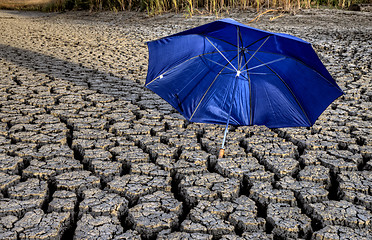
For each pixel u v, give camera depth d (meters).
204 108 3.70
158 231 2.30
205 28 3.16
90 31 10.58
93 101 4.52
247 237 2.22
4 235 2.15
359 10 12.16
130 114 4.13
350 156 3.22
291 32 9.07
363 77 5.53
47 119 3.89
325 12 11.75
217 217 2.40
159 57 3.52
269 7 12.35
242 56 3.55
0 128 3.63
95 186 2.74
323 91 3.21
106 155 3.17
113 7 15.01
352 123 3.94
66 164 2.99
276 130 3.80
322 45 7.58
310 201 2.60
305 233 2.31
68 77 5.55
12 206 2.43
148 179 2.82
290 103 3.52
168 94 3.64
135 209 2.46
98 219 2.36
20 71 5.78
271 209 2.49
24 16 15.98
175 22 11.47
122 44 8.45
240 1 12.56
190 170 2.95
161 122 3.94
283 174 2.97
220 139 3.54
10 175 2.79
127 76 5.71
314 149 3.40
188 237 2.21
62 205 2.47
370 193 2.68
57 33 10.14
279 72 3.43
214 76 3.72
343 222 2.37
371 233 2.26
